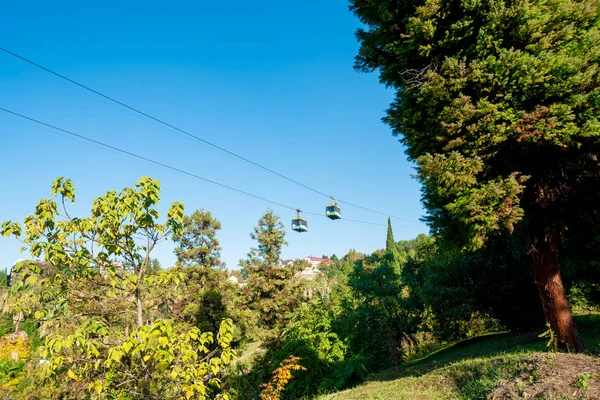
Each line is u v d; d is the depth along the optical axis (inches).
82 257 167.5
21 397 492.7
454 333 754.8
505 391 222.2
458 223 334.6
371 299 768.9
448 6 332.5
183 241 916.0
